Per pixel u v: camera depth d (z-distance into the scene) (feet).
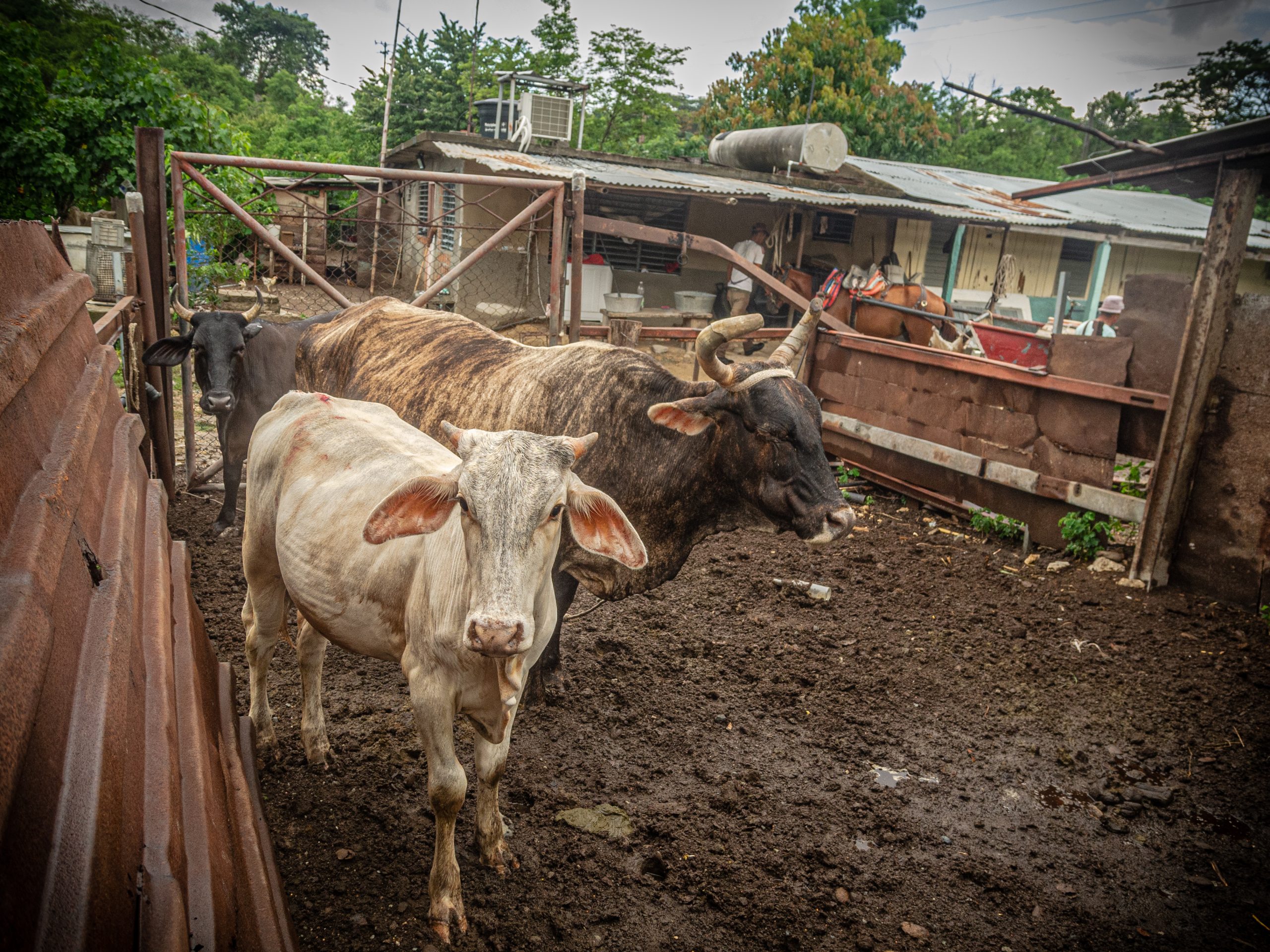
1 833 3.49
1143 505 21.86
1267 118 18.71
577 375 14.71
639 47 105.09
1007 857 12.31
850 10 108.27
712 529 15.21
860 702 16.16
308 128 111.86
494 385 15.46
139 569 7.77
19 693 4.01
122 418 10.80
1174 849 12.69
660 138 105.19
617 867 11.48
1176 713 16.22
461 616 9.33
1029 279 66.13
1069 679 17.37
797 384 13.89
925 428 27.78
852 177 62.23
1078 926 11.10
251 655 12.72
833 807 13.05
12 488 5.60
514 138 54.24
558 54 104.01
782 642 18.30
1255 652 18.57
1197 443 21.17
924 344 48.80
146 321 22.65
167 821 5.53
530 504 8.63
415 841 11.64
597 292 49.24
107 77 47.19
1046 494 23.82
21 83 45.16
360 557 10.58
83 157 46.50
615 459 14.49
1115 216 62.54
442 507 9.27
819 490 13.46
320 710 12.98
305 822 11.80
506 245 48.52
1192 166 21.42
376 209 65.00
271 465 12.39
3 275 7.45
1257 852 12.69
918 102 93.66
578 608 19.27
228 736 10.05
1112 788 14.01
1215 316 20.24
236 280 45.50
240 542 21.42
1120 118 104.68
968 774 14.19
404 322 18.45
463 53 92.48
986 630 19.39
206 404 20.71
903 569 22.93
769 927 10.65
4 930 3.35
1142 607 20.71
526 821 12.23
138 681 6.26
